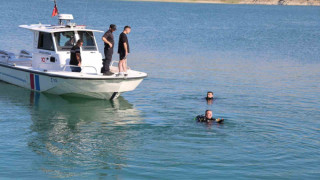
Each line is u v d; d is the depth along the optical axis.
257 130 12.84
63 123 13.62
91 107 15.82
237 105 16.06
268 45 40.72
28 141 11.70
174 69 24.55
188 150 11.05
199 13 122.25
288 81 21.62
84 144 11.53
